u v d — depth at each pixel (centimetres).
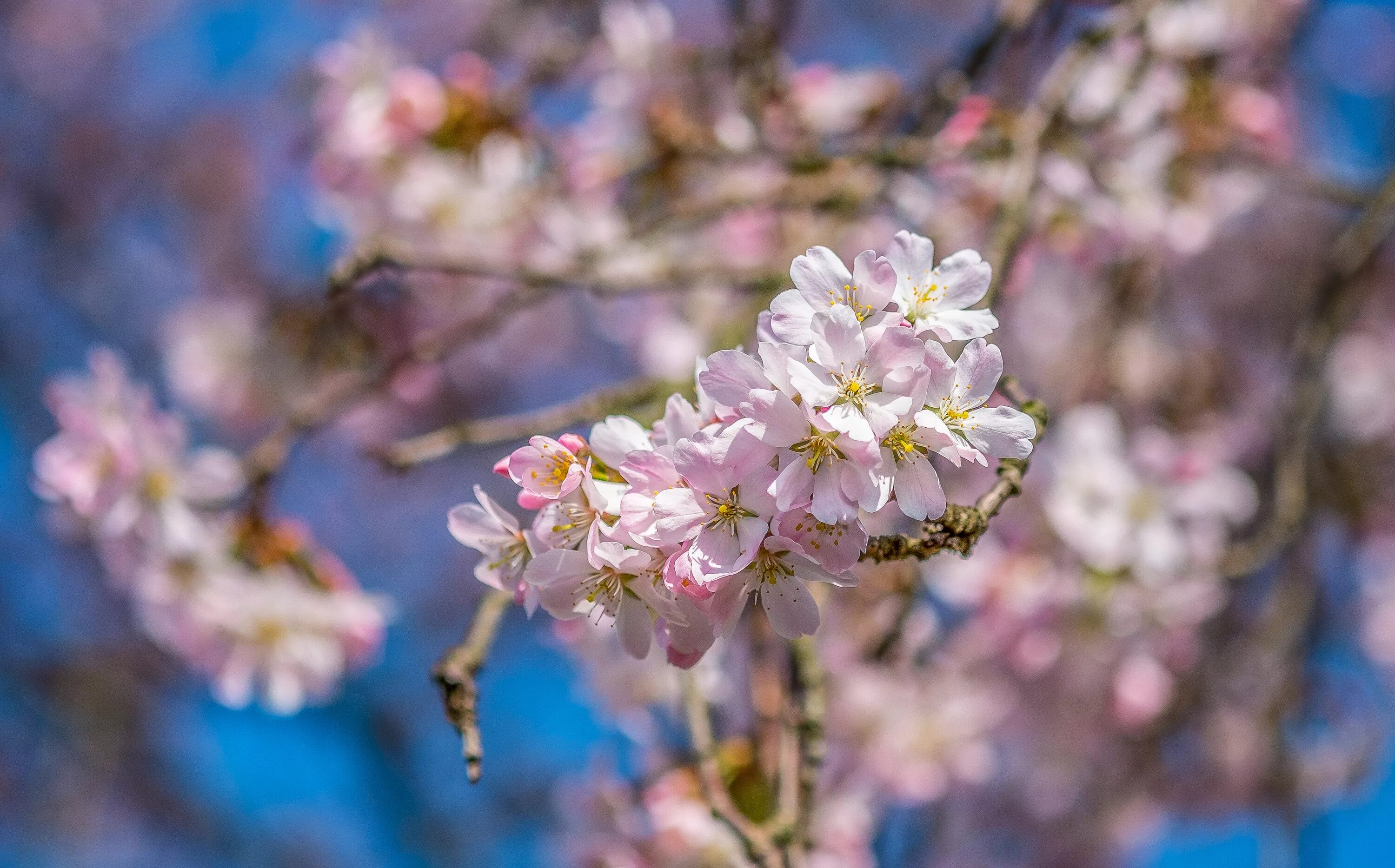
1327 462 548
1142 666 414
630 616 171
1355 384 594
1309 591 482
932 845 507
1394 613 584
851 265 396
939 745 385
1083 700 465
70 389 340
